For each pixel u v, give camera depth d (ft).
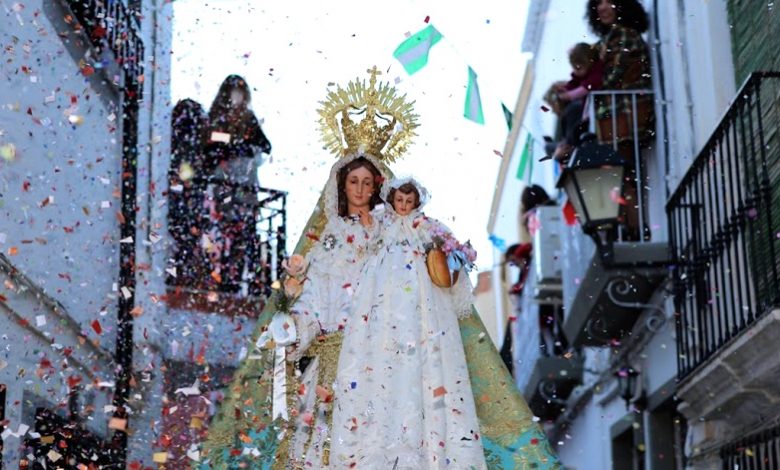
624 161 43.04
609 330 50.75
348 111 25.52
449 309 23.35
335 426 22.27
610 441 55.98
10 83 35.24
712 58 41.96
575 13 55.72
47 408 37.42
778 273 34.96
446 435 22.24
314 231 24.98
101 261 45.80
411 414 22.03
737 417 39.14
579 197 42.96
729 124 36.19
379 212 24.40
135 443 46.60
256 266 55.72
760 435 36.86
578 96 53.01
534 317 64.75
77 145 42.75
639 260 43.98
